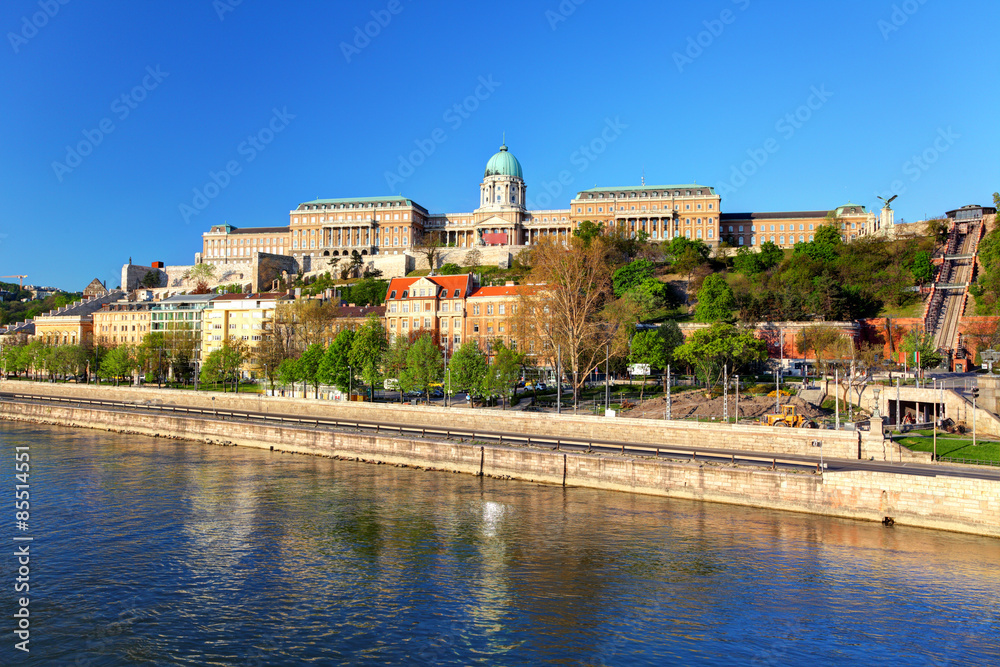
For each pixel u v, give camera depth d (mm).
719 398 95688
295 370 124062
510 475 70688
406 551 49219
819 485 56625
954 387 95125
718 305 144875
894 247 168250
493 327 144250
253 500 62656
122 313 198125
